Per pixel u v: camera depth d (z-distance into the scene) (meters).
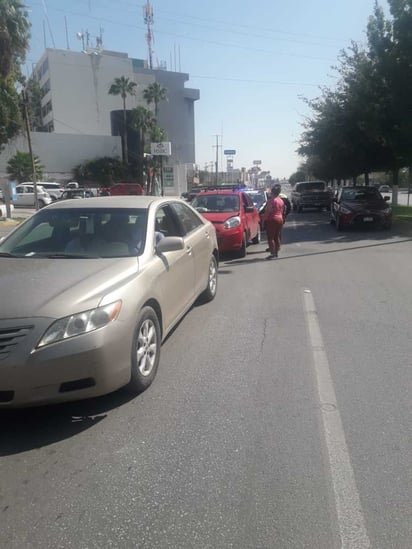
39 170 58.72
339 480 3.15
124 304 4.02
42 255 4.96
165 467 3.32
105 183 64.12
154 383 4.65
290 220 25.80
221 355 5.40
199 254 6.70
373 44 20.95
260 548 2.60
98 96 79.19
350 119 24.53
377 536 2.68
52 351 3.57
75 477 3.23
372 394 4.39
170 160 76.56
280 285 9.09
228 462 3.36
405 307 7.37
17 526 2.79
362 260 11.91
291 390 4.48
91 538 2.68
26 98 37.00
